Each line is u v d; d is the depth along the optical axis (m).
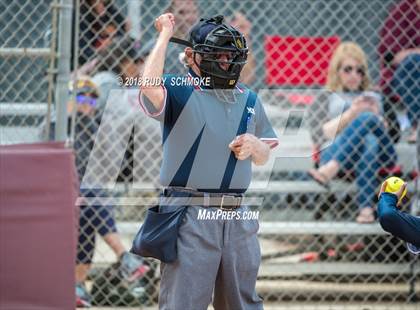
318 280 21.47
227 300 13.67
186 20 20.67
